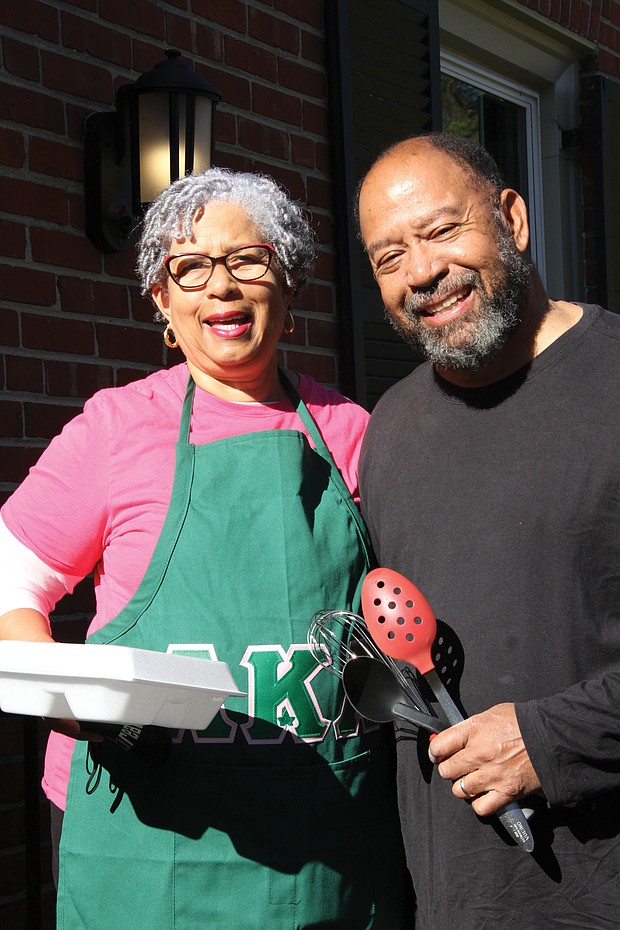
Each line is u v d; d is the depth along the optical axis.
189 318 1.80
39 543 1.75
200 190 1.79
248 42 3.15
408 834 1.73
